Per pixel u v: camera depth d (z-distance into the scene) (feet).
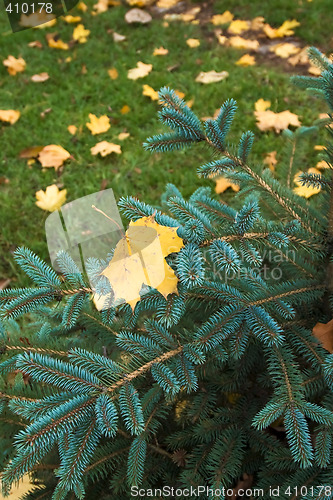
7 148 6.68
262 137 6.46
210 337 3.21
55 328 3.70
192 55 7.82
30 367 3.01
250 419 3.60
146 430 3.30
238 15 8.51
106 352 3.78
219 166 3.37
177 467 3.65
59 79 7.64
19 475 2.89
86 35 8.29
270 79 7.28
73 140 6.75
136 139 6.71
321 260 3.60
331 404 3.41
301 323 3.62
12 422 3.44
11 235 5.77
